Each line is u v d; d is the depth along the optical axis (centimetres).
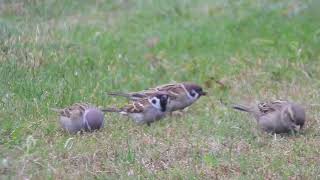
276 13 1962
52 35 1716
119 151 1253
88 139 1305
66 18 1956
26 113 1412
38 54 1581
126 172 1180
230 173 1188
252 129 1374
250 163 1216
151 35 1873
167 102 1409
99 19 1992
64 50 1650
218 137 1327
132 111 1403
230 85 1608
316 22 1906
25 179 1155
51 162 1217
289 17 1944
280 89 1593
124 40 1841
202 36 1864
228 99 1546
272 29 1880
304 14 1950
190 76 1648
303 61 1720
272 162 1220
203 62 1705
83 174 1172
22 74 1521
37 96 1459
